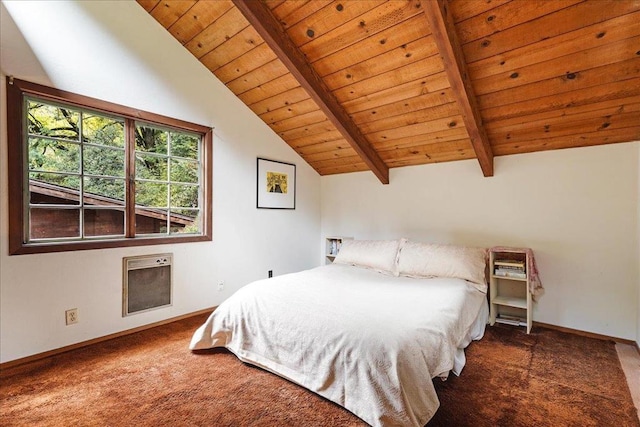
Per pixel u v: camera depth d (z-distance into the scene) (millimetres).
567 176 2775
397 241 3391
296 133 3781
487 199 3201
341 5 2145
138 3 2697
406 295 2279
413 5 2010
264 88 3197
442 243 3496
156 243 2818
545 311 2889
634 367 2107
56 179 2338
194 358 2205
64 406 1661
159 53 2828
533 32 1938
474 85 2379
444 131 2979
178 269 2980
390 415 1408
